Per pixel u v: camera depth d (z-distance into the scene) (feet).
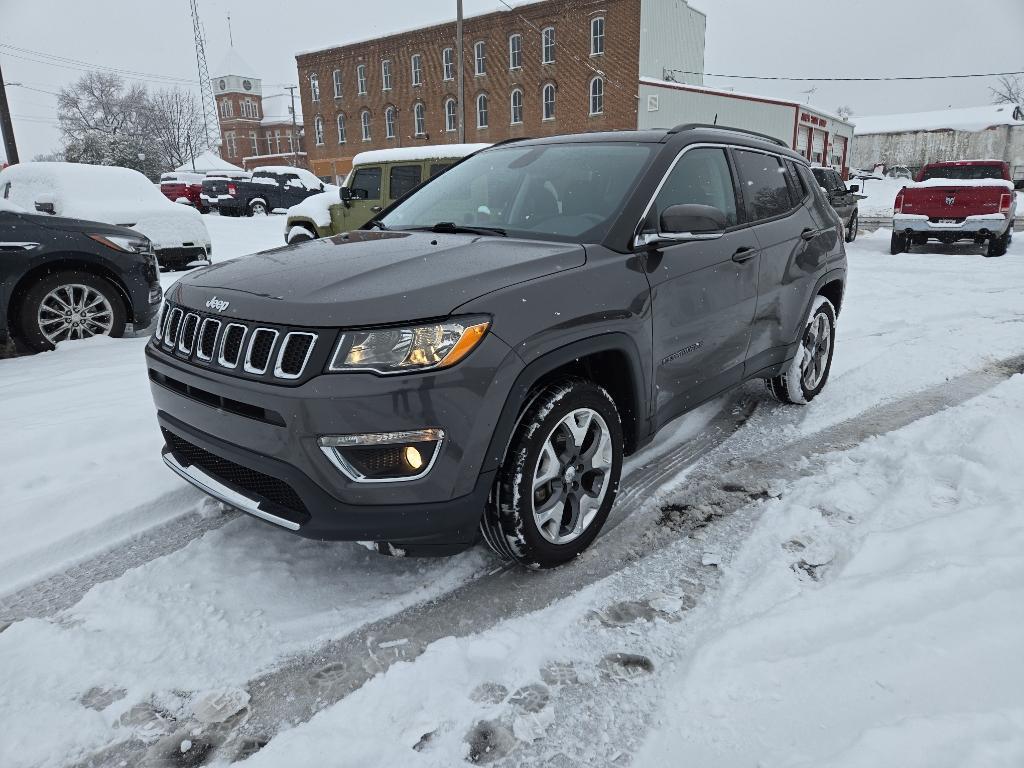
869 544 8.24
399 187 33.09
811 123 112.88
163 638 7.28
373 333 6.82
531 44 124.98
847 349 18.67
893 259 38.22
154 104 248.73
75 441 12.10
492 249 8.53
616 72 115.75
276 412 6.93
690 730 5.85
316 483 6.95
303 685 6.66
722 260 10.46
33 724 6.11
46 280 17.81
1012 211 39.14
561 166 10.71
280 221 68.03
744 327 11.34
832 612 6.97
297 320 6.99
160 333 8.80
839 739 5.47
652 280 9.07
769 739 5.64
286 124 249.34
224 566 8.55
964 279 30.12
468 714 6.25
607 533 9.38
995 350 17.83
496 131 134.21
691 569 8.50
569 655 7.00
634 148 10.50
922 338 19.36
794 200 13.42
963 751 5.05
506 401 7.25
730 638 6.79
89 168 28.84
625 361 8.75
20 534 9.21
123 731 6.10
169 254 28.25
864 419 13.44
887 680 5.97
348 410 6.73
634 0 111.86
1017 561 7.42
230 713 6.31
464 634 7.36
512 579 8.35
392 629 7.46
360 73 152.66
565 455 8.30
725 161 11.48
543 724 6.14
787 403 14.43
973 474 9.86
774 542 8.86
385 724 6.15
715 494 10.48
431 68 140.87
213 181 77.66
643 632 7.34
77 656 6.99
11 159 67.21
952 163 43.86
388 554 7.54
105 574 8.55
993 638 6.29
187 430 8.14
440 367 6.86
